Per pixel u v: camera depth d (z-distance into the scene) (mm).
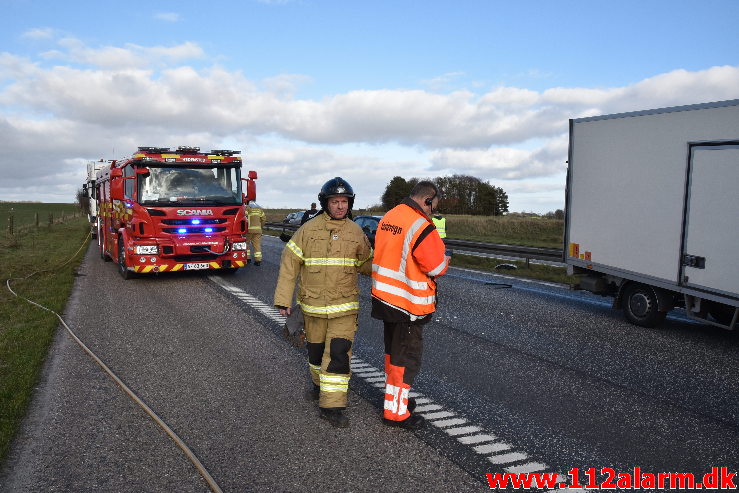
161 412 4312
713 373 5590
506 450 3760
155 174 11164
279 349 6180
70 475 3307
